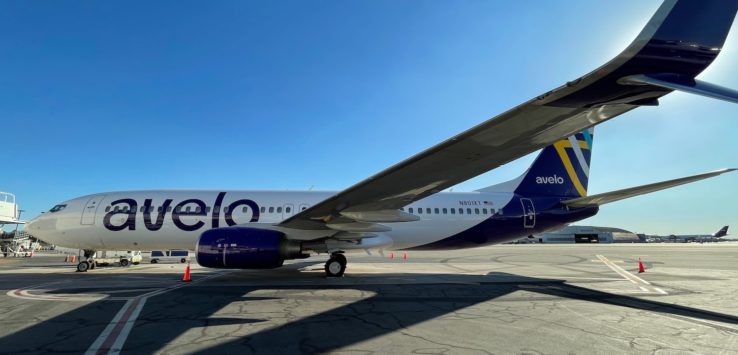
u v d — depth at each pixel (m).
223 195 14.48
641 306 7.69
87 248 14.48
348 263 19.67
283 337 5.27
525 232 15.05
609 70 4.95
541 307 7.55
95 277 12.68
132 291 9.37
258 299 8.25
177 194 14.50
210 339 5.15
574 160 15.86
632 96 5.50
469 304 7.80
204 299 8.23
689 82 5.23
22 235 34.09
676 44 5.32
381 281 11.46
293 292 9.23
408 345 4.92
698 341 5.22
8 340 5.06
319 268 15.80
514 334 5.50
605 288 10.24
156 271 15.10
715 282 11.61
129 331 5.55
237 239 10.99
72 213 14.22
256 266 11.04
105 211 14.05
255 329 5.70
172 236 13.96
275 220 13.86
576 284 10.99
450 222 14.41
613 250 38.72
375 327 5.86
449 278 12.31
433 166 7.69
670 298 8.70
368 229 11.63
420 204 14.55
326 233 11.98
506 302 8.05
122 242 14.20
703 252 34.25
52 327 5.77
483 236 14.77
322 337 5.28
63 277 12.66
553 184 15.60
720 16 5.56
